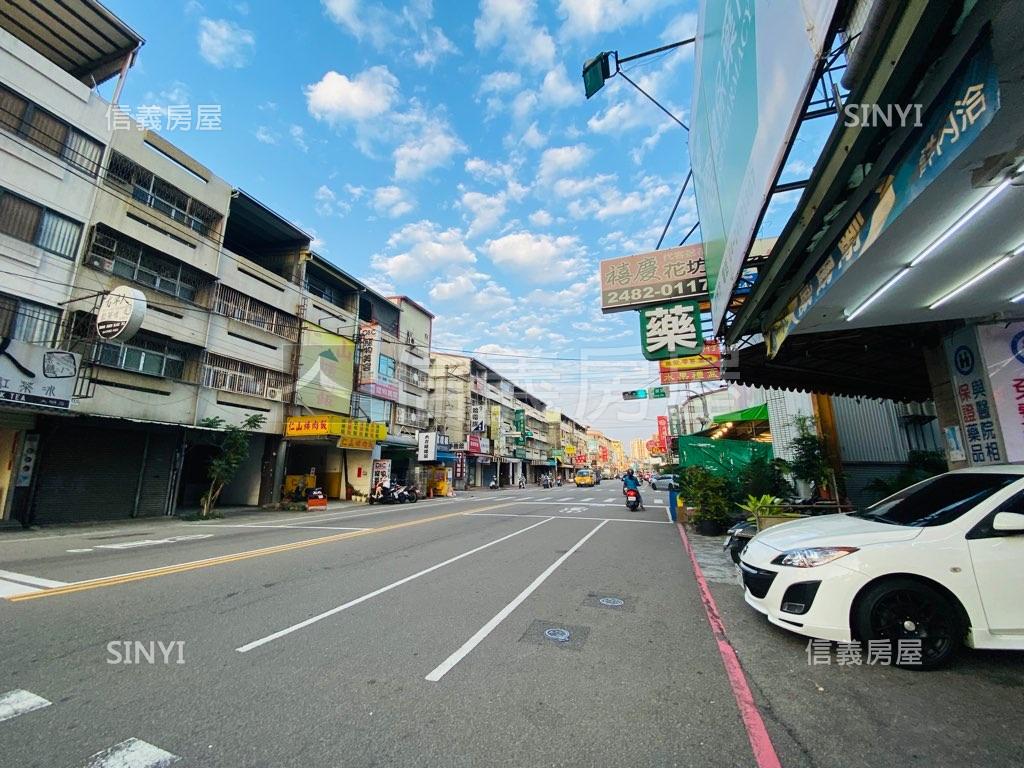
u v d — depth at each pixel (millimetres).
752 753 2377
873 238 3219
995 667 3309
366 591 5535
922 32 2109
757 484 10555
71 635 4023
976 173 2475
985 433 5602
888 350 7109
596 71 6574
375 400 25969
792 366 7945
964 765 2242
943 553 3375
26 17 12562
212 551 8203
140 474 14008
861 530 3812
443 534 10688
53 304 11461
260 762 2305
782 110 2893
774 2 2979
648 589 5738
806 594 3566
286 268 21062
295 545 8922
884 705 2832
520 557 7828
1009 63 1954
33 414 11531
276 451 19281
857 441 11797
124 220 13398
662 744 2465
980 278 3857
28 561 7172
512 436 50250
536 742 2486
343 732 2580
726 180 4664
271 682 3188
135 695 2992
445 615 4656
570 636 4090
